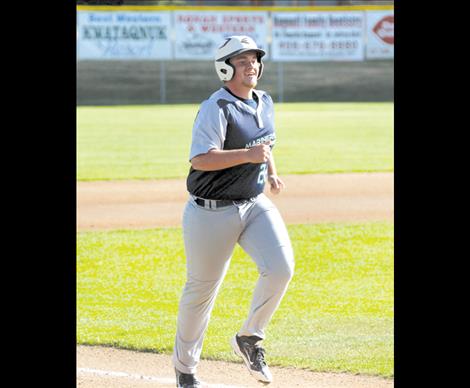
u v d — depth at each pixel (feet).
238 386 56.49
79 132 228.63
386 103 324.60
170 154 184.75
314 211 123.75
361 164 169.27
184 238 54.08
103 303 78.64
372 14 334.85
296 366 60.59
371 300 78.33
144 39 327.06
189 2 368.07
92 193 138.92
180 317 54.85
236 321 73.00
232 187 51.98
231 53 51.83
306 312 74.90
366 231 109.70
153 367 60.90
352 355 62.75
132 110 298.97
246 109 52.65
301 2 372.99
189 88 349.41
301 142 206.28
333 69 368.48
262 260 52.49
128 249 101.55
